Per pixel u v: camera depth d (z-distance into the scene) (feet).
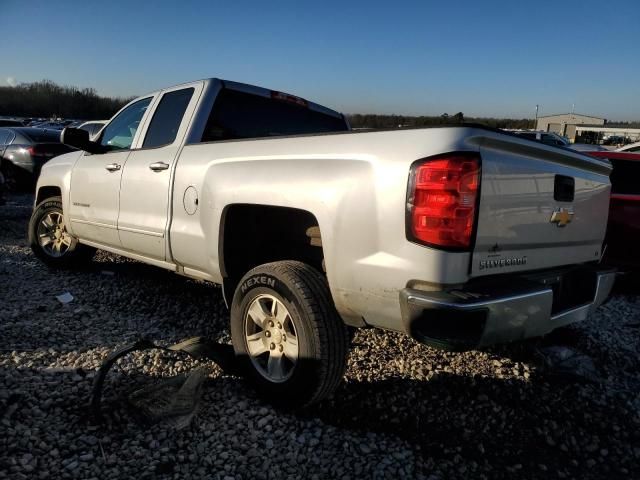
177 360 11.34
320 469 8.23
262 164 10.17
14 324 13.03
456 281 7.85
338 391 10.46
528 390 10.91
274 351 9.89
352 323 9.14
